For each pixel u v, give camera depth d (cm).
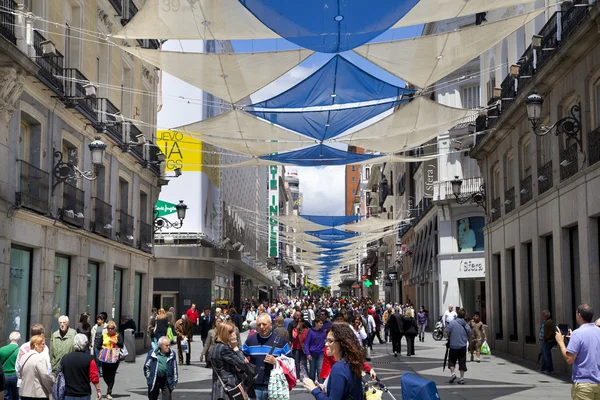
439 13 1148
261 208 8531
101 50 2205
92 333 1427
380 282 7444
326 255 5566
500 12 2489
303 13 1052
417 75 1373
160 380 982
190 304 3828
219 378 809
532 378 1602
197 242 3941
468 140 3600
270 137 1709
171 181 3978
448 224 3619
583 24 1462
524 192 2103
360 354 510
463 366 1511
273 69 1320
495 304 2589
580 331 723
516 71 2039
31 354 892
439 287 3669
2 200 1420
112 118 2153
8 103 1425
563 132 1623
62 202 1767
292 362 870
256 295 7200
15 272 1555
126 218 2372
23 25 1523
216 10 1107
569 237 1748
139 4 2616
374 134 1717
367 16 1063
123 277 2477
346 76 1388
